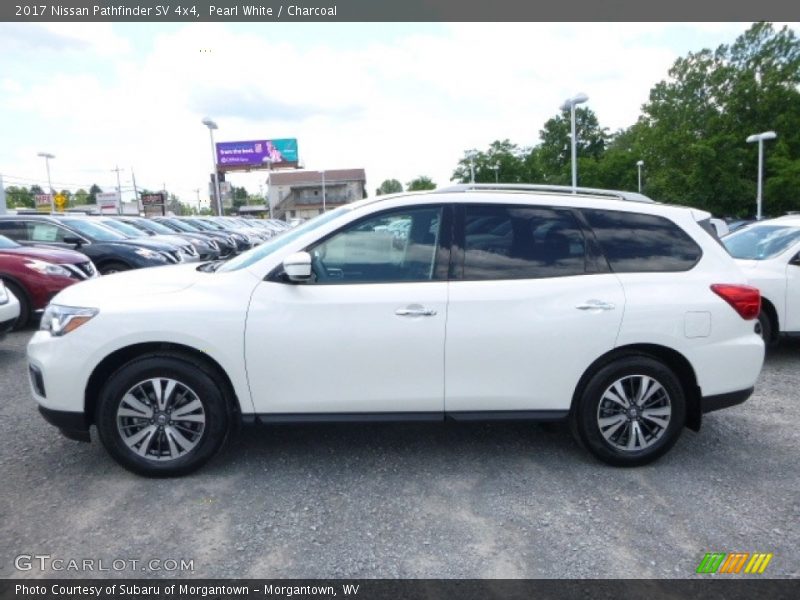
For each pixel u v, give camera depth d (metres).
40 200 74.94
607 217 3.87
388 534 3.06
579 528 3.12
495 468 3.83
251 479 3.66
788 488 3.58
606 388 3.72
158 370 3.53
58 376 3.49
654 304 3.68
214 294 3.58
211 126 28.17
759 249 6.82
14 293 8.06
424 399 3.64
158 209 56.44
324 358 3.56
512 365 3.63
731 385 3.79
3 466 3.82
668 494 3.49
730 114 41.25
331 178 92.69
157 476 3.62
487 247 3.74
